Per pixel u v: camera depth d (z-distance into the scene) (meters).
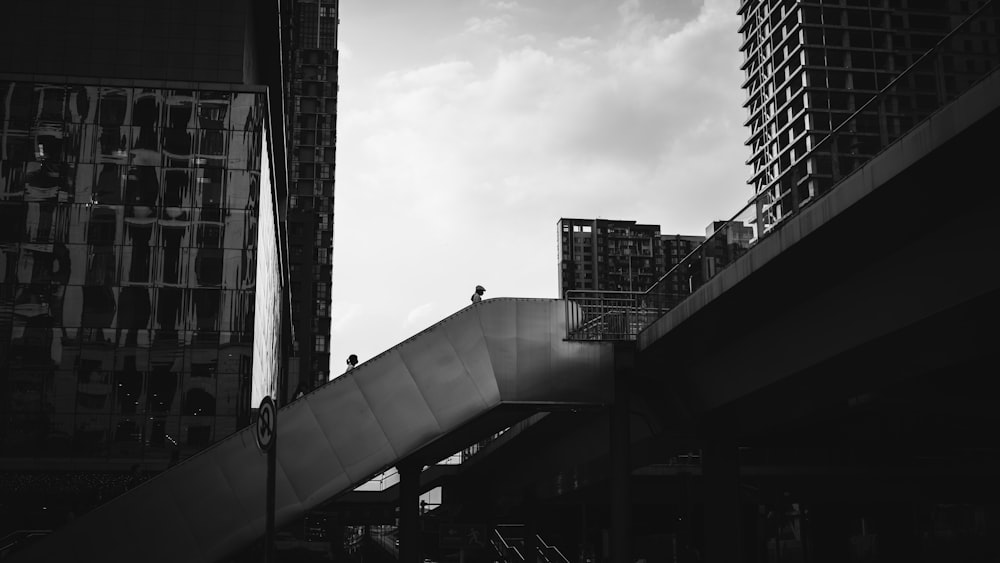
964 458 50.44
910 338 21.77
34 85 57.62
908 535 66.12
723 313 26.66
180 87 58.94
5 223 55.66
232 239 57.31
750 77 187.75
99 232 56.31
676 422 35.03
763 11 182.88
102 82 58.22
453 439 44.91
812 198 20.72
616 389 32.69
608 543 61.72
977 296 18.38
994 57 16.16
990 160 16.50
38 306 54.84
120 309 55.50
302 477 29.52
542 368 31.92
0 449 52.62
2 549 29.84
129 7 60.25
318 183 157.00
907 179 17.61
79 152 57.22
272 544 12.85
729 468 34.31
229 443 29.05
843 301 23.09
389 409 30.64
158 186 57.44
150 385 54.69
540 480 61.84
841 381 26.33
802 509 66.44
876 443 44.12
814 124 164.25
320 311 152.75
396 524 79.94
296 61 159.50
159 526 27.97
